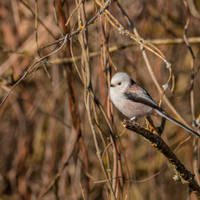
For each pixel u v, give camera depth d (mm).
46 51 11047
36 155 13000
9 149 12953
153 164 12055
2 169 12922
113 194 6477
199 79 13289
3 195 12641
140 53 11711
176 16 12086
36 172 13164
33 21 11180
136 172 13781
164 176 12539
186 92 12898
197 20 12289
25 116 12438
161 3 11500
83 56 6902
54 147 11258
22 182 11984
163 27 12125
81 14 6812
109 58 7355
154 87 11289
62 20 7891
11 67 11461
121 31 6531
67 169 12141
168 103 7559
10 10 11234
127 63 12234
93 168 12703
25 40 11492
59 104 13000
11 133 12891
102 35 7379
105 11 6570
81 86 13477
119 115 12391
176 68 12867
